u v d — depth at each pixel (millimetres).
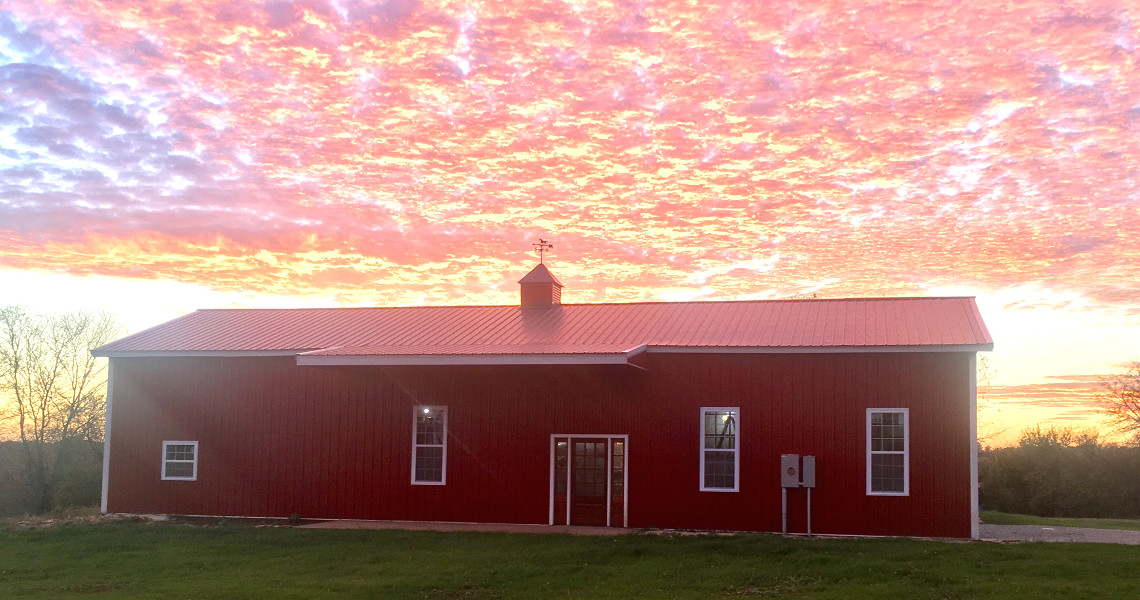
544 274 26031
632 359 20344
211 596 14922
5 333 41531
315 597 14680
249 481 23969
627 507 21297
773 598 14133
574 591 14805
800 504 20219
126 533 21297
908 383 19906
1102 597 13688
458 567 16594
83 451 43062
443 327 24531
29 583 16469
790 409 20531
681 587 14961
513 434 22344
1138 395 42156
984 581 14742
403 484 22938
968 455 19406
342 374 23641
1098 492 36656
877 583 14867
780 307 23766
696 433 21047
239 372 24438
